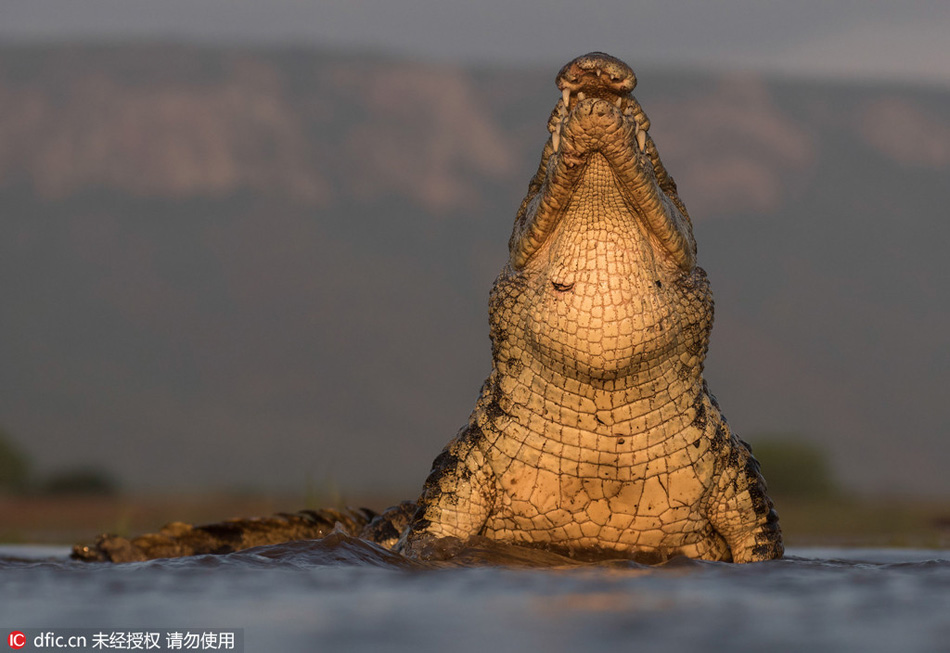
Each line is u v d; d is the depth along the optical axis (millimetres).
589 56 20172
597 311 21328
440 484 23781
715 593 16406
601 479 22594
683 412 22734
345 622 13992
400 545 24078
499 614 14500
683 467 22766
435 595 16297
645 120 20938
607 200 21109
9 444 184250
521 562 22266
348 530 29641
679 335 22234
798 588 16953
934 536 47250
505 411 23188
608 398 22109
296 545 21891
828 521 75125
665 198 22297
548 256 22297
